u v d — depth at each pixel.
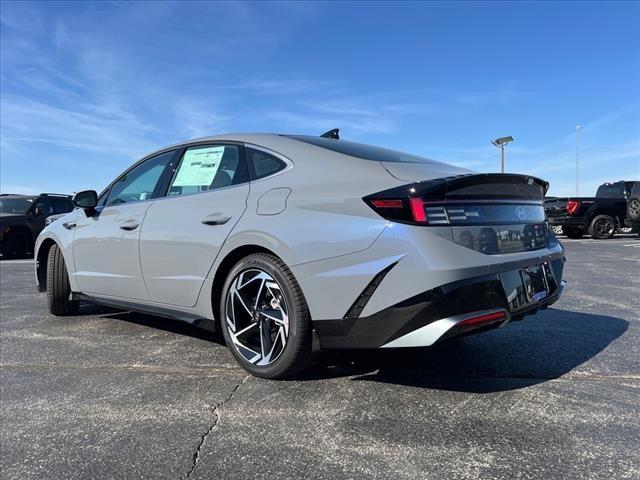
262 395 3.07
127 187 4.52
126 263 4.17
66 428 2.71
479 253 2.80
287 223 3.06
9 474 2.29
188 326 4.85
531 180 3.29
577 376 3.31
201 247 3.53
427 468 2.25
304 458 2.36
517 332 4.38
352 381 3.27
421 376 3.34
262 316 3.24
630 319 4.84
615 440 2.47
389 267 2.69
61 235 4.98
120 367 3.64
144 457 2.40
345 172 3.06
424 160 3.59
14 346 4.21
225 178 3.64
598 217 16.56
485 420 2.69
